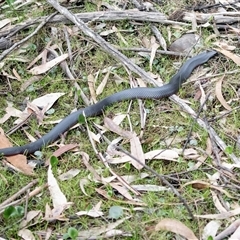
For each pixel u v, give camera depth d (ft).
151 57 7.86
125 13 8.36
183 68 7.58
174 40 8.19
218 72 7.71
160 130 6.94
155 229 5.78
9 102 7.45
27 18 8.52
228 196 6.12
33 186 6.34
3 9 8.76
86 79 7.65
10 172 6.52
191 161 6.55
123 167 6.51
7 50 7.84
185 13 8.45
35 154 6.69
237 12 8.51
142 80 7.59
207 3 8.82
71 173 6.48
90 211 6.04
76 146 6.75
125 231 5.84
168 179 6.35
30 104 7.34
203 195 6.12
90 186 6.29
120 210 5.94
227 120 7.02
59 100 7.45
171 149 6.68
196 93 7.39
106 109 7.18
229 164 6.46
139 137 6.84
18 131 7.07
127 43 8.14
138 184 6.32
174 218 5.90
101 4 8.73
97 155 6.64
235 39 8.21
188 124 6.95
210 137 6.75
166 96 7.28
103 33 8.25
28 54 8.09
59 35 8.25
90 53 7.98
